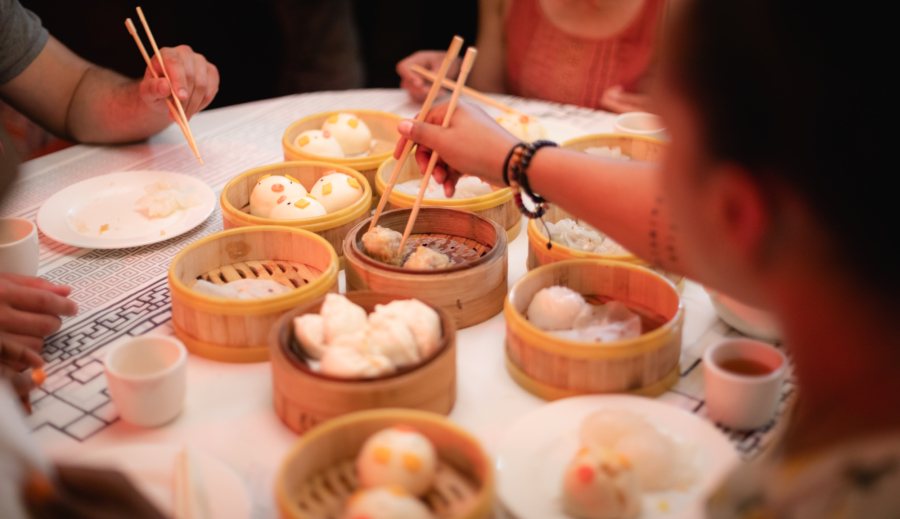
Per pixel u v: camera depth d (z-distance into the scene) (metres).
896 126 0.56
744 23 0.61
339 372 1.08
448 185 1.50
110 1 3.61
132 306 1.48
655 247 1.10
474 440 0.96
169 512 0.95
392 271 1.37
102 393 1.23
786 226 0.64
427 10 4.18
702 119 0.66
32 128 3.25
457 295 1.37
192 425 1.16
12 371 1.17
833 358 0.67
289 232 1.49
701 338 1.38
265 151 2.19
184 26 3.83
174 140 2.27
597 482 0.94
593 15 2.69
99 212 1.80
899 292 0.60
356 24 4.32
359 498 0.88
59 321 1.32
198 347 1.32
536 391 1.23
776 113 0.60
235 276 1.47
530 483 1.02
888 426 0.63
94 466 0.90
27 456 0.82
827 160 0.59
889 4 0.55
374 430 1.01
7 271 1.43
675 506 0.98
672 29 0.70
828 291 0.64
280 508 0.87
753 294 0.78
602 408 1.14
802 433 0.71
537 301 1.31
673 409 1.14
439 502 0.96
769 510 0.70
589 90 2.82
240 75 4.16
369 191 1.75
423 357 1.16
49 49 2.22
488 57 3.01
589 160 1.21
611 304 1.34
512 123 2.06
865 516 0.62
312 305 1.24
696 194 0.71
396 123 2.15
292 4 3.74
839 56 0.56
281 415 1.16
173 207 1.81
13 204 1.85
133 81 2.21
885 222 0.58
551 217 1.70
